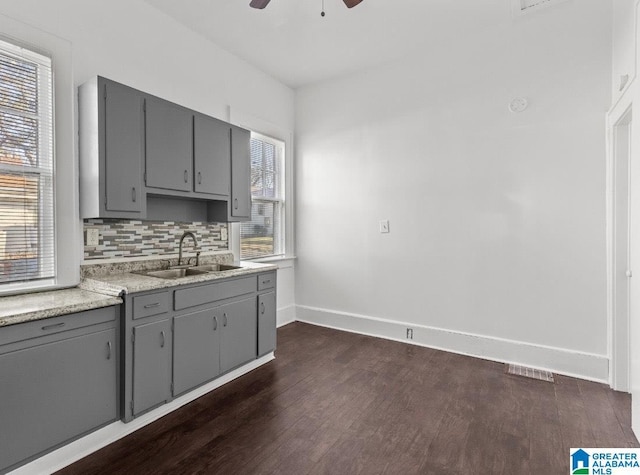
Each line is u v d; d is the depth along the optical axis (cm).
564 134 279
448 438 197
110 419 192
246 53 348
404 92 355
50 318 167
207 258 323
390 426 209
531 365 295
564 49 277
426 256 346
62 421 171
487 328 316
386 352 332
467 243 323
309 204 425
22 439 157
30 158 206
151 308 210
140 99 234
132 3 262
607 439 195
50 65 213
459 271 328
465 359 313
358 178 387
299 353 330
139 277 232
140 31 268
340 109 399
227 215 306
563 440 194
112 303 191
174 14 286
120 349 198
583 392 251
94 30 238
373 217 378
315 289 423
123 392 197
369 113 378
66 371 173
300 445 191
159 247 285
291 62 367
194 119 272
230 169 307
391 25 299
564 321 283
